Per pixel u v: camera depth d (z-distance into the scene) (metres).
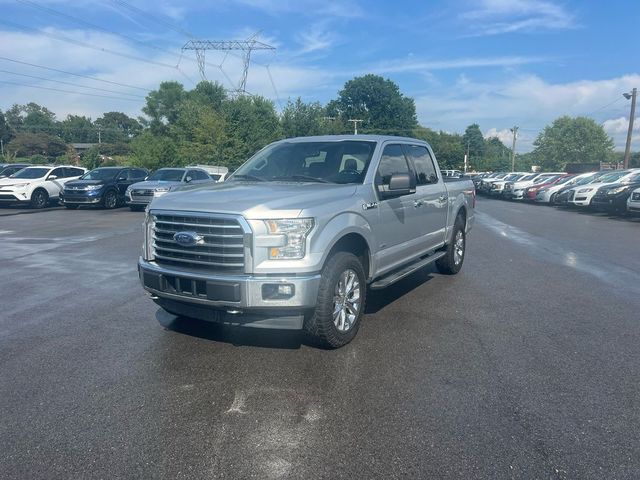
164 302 5.07
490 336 5.52
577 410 3.86
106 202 22.06
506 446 3.37
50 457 3.24
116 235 13.59
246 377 4.43
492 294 7.37
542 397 4.07
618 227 16.44
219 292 4.53
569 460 3.22
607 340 5.41
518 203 30.59
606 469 3.12
